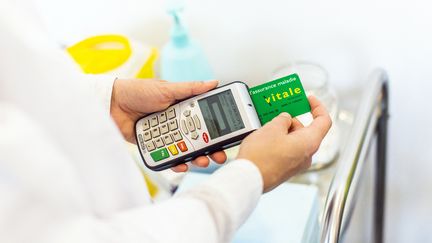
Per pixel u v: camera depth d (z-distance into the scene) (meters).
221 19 0.80
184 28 0.76
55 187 0.30
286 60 0.83
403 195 0.98
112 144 0.37
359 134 0.65
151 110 0.58
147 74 0.83
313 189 0.65
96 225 0.32
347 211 0.67
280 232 0.59
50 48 0.35
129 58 0.80
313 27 0.76
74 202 0.31
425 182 0.93
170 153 0.55
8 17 0.32
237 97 0.52
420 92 0.78
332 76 0.82
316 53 0.80
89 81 0.58
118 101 0.59
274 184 0.45
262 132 0.46
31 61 0.33
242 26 0.80
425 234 1.03
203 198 0.37
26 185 0.29
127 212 0.35
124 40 0.81
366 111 0.67
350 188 0.60
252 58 0.84
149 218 0.34
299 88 0.53
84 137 0.35
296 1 0.74
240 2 0.77
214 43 0.84
